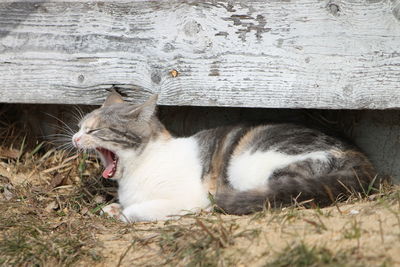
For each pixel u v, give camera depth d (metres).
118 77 6.54
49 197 6.84
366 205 5.38
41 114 7.87
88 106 7.64
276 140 6.27
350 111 7.02
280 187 5.74
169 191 6.44
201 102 6.36
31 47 6.70
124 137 6.41
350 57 5.96
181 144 6.70
